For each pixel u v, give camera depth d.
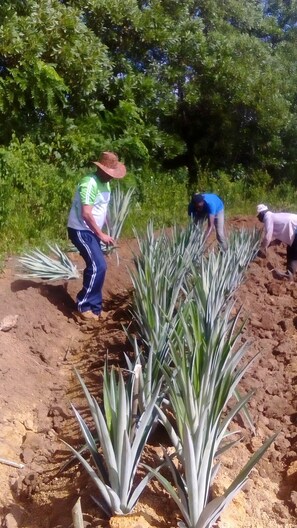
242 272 6.43
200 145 12.76
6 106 8.99
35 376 4.43
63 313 5.48
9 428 3.80
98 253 5.34
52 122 9.39
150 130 11.12
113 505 2.87
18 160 8.04
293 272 7.16
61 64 9.57
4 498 3.27
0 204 7.24
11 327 4.86
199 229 6.54
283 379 4.60
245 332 5.27
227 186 11.91
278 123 12.38
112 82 10.84
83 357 4.86
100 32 11.03
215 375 3.15
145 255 5.35
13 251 6.81
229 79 12.08
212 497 3.11
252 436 3.79
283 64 13.48
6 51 8.90
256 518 3.13
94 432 3.70
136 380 3.30
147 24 11.22
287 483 3.45
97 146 9.55
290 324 5.59
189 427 2.82
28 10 9.44
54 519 3.07
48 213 7.73
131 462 2.88
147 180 10.70
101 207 5.27
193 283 4.88
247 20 13.98
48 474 3.43
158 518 2.97
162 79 11.91
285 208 11.73
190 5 12.64
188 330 3.69
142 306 4.62
